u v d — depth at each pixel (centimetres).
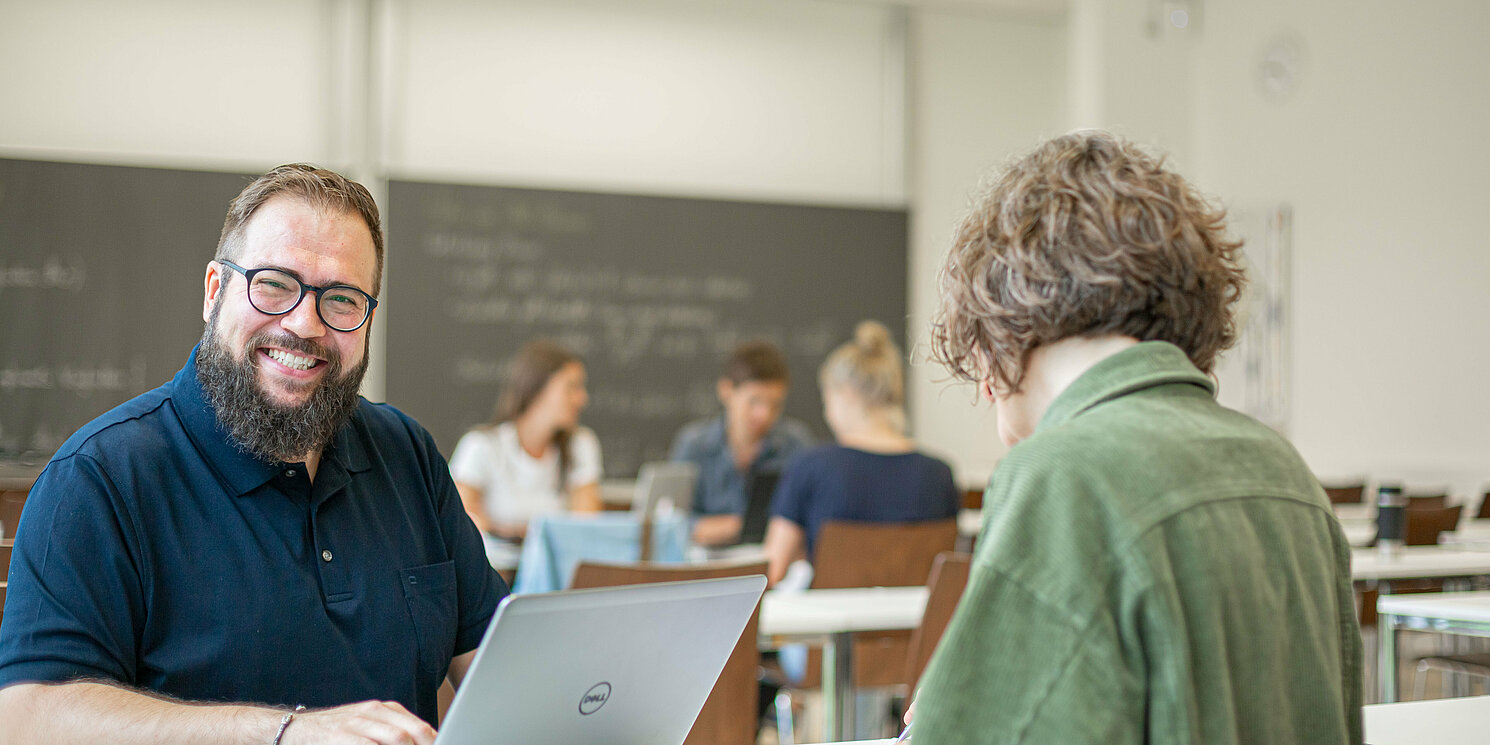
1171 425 74
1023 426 85
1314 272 565
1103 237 77
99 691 97
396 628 116
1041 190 81
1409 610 203
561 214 548
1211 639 68
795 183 598
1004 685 66
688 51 584
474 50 550
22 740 95
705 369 567
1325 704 72
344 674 112
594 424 552
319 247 111
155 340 492
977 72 628
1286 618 72
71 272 485
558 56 563
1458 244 493
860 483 268
